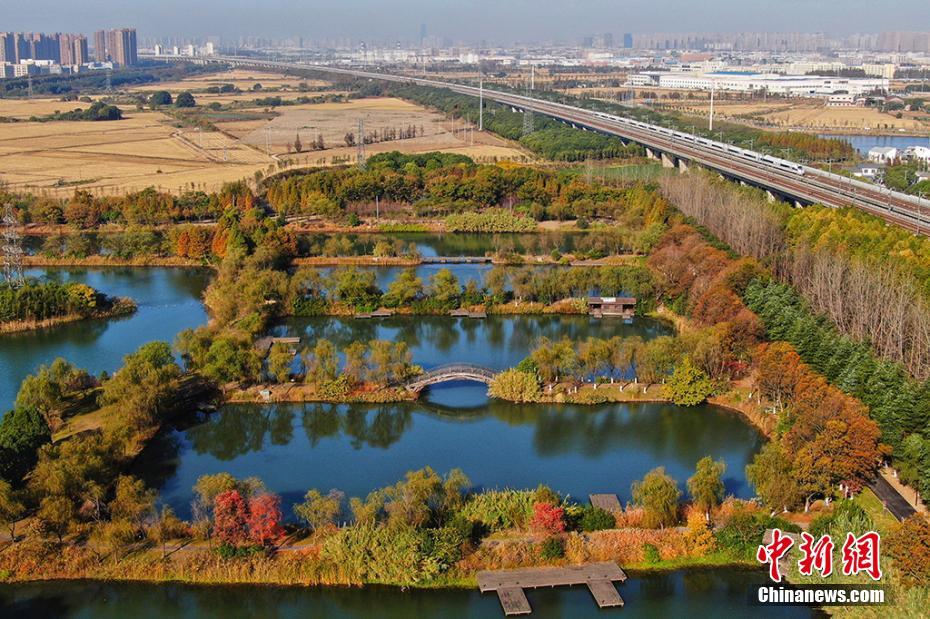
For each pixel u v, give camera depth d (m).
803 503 158.00
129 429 182.00
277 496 157.88
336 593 140.00
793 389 190.88
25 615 135.75
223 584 140.12
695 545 146.38
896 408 168.62
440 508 151.75
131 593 139.62
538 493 154.62
